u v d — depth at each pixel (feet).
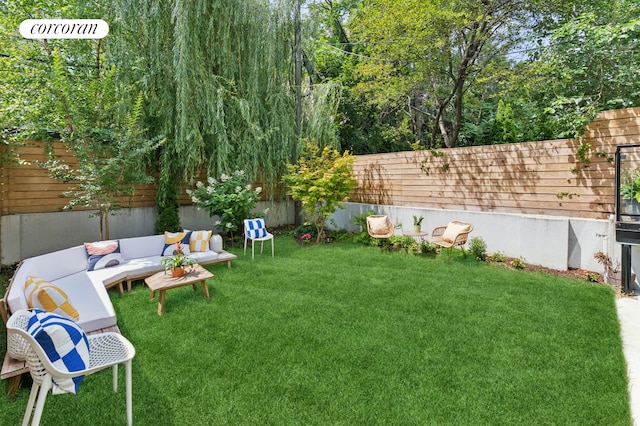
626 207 15.69
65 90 18.16
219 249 20.20
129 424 6.98
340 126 40.52
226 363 9.37
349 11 48.26
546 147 19.40
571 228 18.17
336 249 23.91
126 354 7.30
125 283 16.42
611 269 16.11
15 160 18.62
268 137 27.20
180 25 22.16
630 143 16.42
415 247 22.75
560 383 8.44
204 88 24.02
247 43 26.37
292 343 10.51
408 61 31.73
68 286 13.37
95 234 22.79
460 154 23.34
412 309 13.15
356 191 30.60
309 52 32.40
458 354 9.83
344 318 12.36
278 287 15.87
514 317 12.36
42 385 6.15
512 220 20.15
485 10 25.49
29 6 23.93
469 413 7.41
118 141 18.97
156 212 25.81
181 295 14.82
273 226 32.53
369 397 7.95
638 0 21.40
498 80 30.71
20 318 6.88
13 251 19.29
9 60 19.72
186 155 24.34
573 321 12.00
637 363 9.32
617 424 7.06
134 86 21.62
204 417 7.34
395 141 47.62
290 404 7.72
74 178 19.06
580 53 22.16
